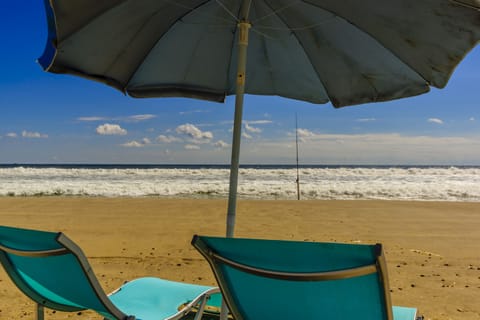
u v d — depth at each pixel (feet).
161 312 7.80
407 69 8.34
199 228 26.48
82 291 6.84
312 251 4.85
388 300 4.75
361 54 8.66
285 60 10.16
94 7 6.47
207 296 8.34
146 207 36.91
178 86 10.00
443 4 5.84
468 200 49.42
